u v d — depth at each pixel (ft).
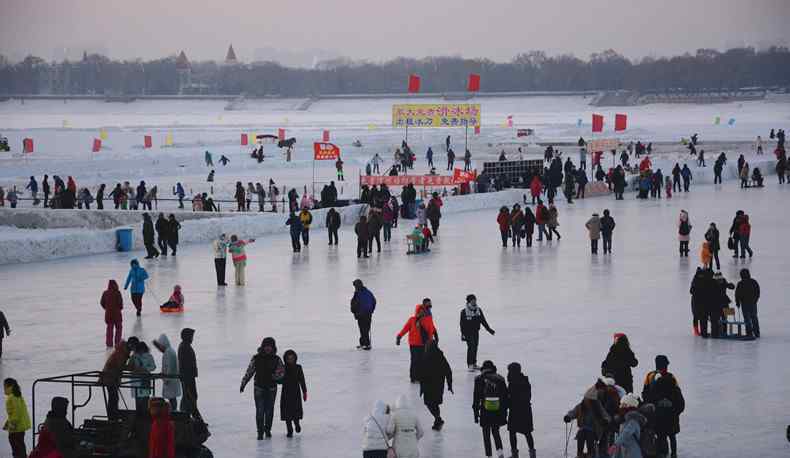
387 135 433.89
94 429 55.67
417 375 73.67
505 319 96.37
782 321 93.50
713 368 76.38
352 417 66.03
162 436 50.29
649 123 650.02
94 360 83.10
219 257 117.50
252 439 62.08
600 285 114.83
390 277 122.21
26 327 96.12
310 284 118.11
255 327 94.43
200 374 77.71
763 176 269.03
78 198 209.77
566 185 210.18
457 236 162.61
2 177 270.46
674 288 112.16
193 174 291.99
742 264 127.24
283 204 196.75
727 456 56.80
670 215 182.09
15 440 58.54
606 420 54.49
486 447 57.82
